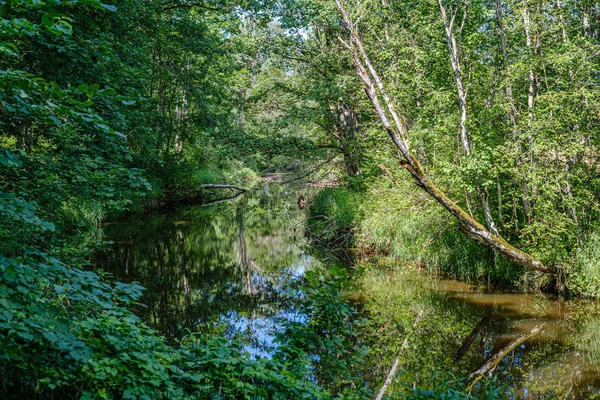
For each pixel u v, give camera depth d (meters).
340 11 12.02
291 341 5.47
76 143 7.29
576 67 10.23
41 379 3.26
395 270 13.42
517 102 10.96
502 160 10.04
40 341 3.30
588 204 10.27
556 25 10.87
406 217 13.62
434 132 10.52
